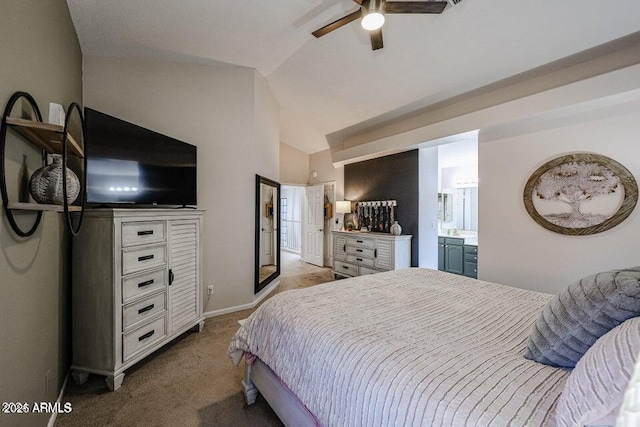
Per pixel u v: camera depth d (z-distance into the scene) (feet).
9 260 3.99
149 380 6.91
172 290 8.42
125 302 6.88
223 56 10.86
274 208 15.31
